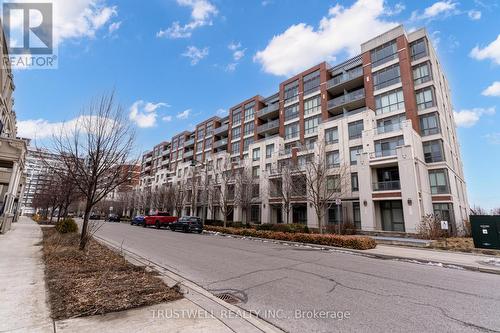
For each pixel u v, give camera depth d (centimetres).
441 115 2817
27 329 374
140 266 791
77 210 5844
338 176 2728
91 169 989
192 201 4581
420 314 516
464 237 2153
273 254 1245
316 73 3900
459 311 537
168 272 783
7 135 2578
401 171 2370
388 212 2606
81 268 735
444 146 2652
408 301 592
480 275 908
